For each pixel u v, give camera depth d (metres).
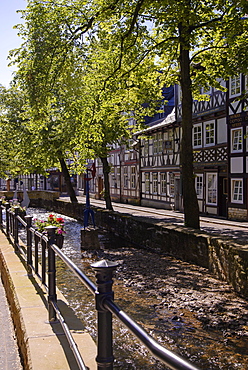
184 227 13.05
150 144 36.34
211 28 12.15
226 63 12.33
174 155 31.16
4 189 66.38
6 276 7.75
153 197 36.00
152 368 5.19
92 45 13.02
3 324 6.07
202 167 27.27
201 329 6.59
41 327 4.27
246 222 22.02
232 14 10.30
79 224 24.75
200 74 14.02
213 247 10.33
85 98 15.01
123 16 12.33
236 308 7.65
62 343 3.81
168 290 9.00
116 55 13.94
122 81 13.82
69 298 8.48
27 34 12.80
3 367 4.43
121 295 8.70
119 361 5.43
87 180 16.02
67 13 12.48
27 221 7.11
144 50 13.48
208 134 26.47
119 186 44.81
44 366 3.32
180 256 12.41
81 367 2.77
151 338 1.62
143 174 38.28
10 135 32.28
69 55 12.85
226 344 5.96
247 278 8.45
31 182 66.81
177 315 7.30
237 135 23.11
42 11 12.42
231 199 23.66
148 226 14.93
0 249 9.88
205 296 8.48
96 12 12.11
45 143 25.77
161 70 15.76
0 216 15.15
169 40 12.52
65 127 23.56
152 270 11.05
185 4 10.32
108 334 2.28
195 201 13.12
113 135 20.83
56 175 64.19
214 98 25.38
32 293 5.64
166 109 34.19
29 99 13.31
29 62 12.78
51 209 37.12
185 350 5.77
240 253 8.78
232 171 23.48
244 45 11.80
